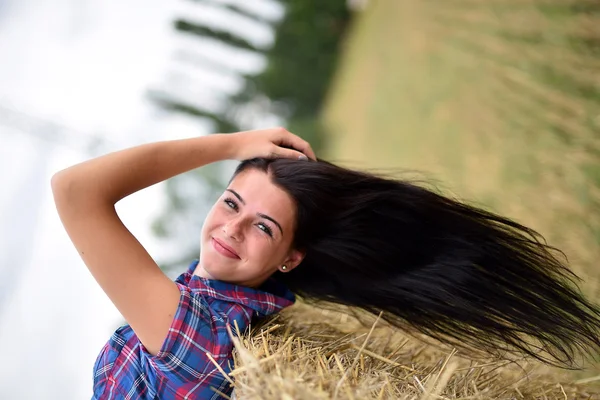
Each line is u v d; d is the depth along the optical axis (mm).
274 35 15594
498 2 5277
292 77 15281
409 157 6660
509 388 2092
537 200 3596
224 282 2139
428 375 1996
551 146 3670
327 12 15258
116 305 1938
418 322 2203
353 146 10430
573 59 3811
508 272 2146
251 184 2074
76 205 1914
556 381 2262
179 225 14867
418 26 8250
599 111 3385
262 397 1570
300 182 2057
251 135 2197
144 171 2045
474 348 2285
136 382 2027
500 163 4203
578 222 3180
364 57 12023
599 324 2152
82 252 1910
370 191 2148
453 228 2158
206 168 14797
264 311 2152
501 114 4449
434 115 6156
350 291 2279
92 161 1984
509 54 4707
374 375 1906
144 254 1967
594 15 3781
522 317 2127
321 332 2307
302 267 2336
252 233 2059
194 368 1939
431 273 2162
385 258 2188
